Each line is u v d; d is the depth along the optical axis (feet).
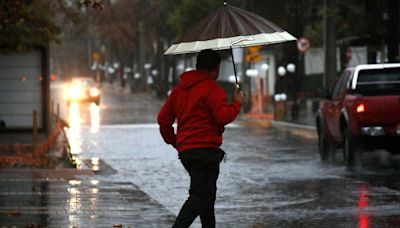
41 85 220.43
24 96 220.23
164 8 524.52
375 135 139.95
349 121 143.64
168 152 184.96
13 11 165.27
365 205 99.66
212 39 65.62
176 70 600.80
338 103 151.94
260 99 341.21
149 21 593.42
